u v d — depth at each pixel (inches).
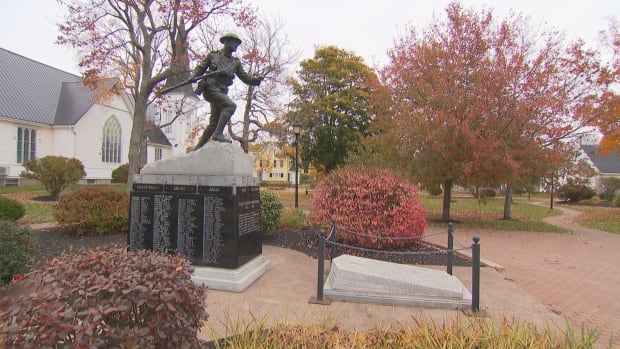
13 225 245.1
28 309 86.1
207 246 235.5
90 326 82.9
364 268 223.5
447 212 647.8
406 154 610.5
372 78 729.6
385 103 665.0
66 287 94.0
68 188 930.1
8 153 1061.8
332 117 1331.2
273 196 407.5
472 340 137.9
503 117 546.6
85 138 1268.5
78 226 376.5
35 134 1156.5
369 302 206.2
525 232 546.9
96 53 735.1
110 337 88.7
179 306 103.6
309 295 217.8
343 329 167.2
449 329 146.9
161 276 102.6
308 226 439.5
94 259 105.1
